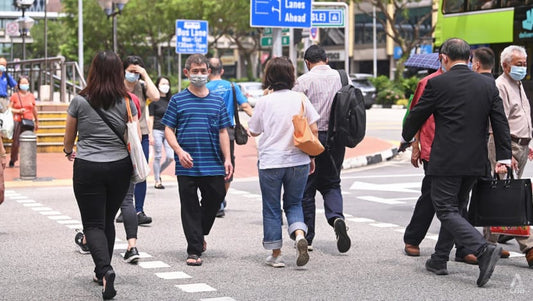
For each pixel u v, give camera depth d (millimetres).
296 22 26047
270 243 12109
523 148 13031
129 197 12672
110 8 37781
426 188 12828
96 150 10258
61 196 21078
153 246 13984
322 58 13312
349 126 12750
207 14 93188
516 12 27953
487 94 11125
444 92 11094
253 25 25531
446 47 11328
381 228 15773
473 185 11547
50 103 36906
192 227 12391
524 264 12406
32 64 43250
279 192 12125
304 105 12062
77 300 10266
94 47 104938
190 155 12352
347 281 11227
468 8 30000
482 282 10742
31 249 13758
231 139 16547
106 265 10133
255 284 11070
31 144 24547
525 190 11359
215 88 15797
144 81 15484
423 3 104375
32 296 10477
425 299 10156
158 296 10398
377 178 24703
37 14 150000
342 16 30438
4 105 27797
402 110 68875
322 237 14914
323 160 12984
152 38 101812
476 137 11055
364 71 120000
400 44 80688
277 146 11969
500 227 12336
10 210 18516
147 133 16094
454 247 13953
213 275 11672
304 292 10570
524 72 12852
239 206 19047
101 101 10195
